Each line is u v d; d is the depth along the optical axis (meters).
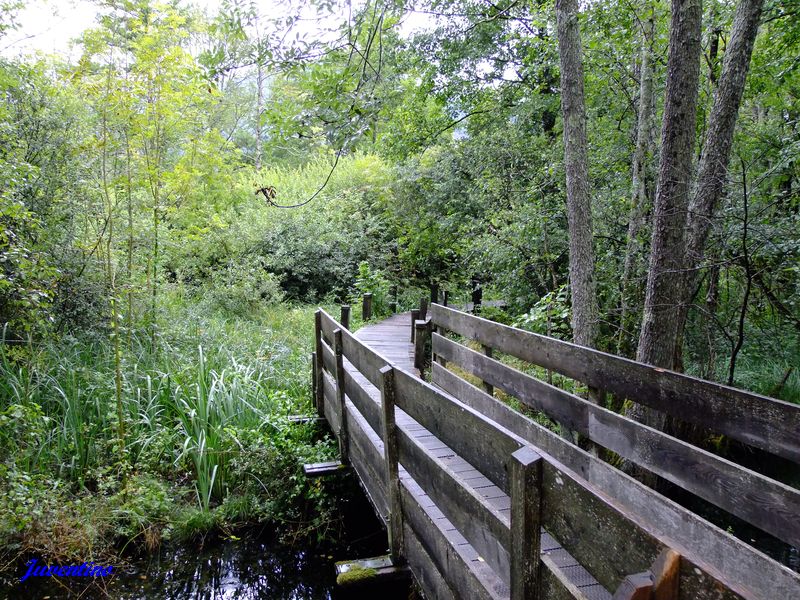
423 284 15.41
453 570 2.19
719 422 2.55
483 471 1.89
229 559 4.27
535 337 3.85
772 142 5.81
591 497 1.31
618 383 3.15
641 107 5.96
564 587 1.40
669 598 1.03
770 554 3.54
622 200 6.60
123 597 3.83
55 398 5.47
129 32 5.71
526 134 10.34
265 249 14.31
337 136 4.27
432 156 13.16
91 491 4.86
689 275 4.60
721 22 5.89
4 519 4.00
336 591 3.88
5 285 4.69
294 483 4.83
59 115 6.91
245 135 26.95
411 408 2.66
